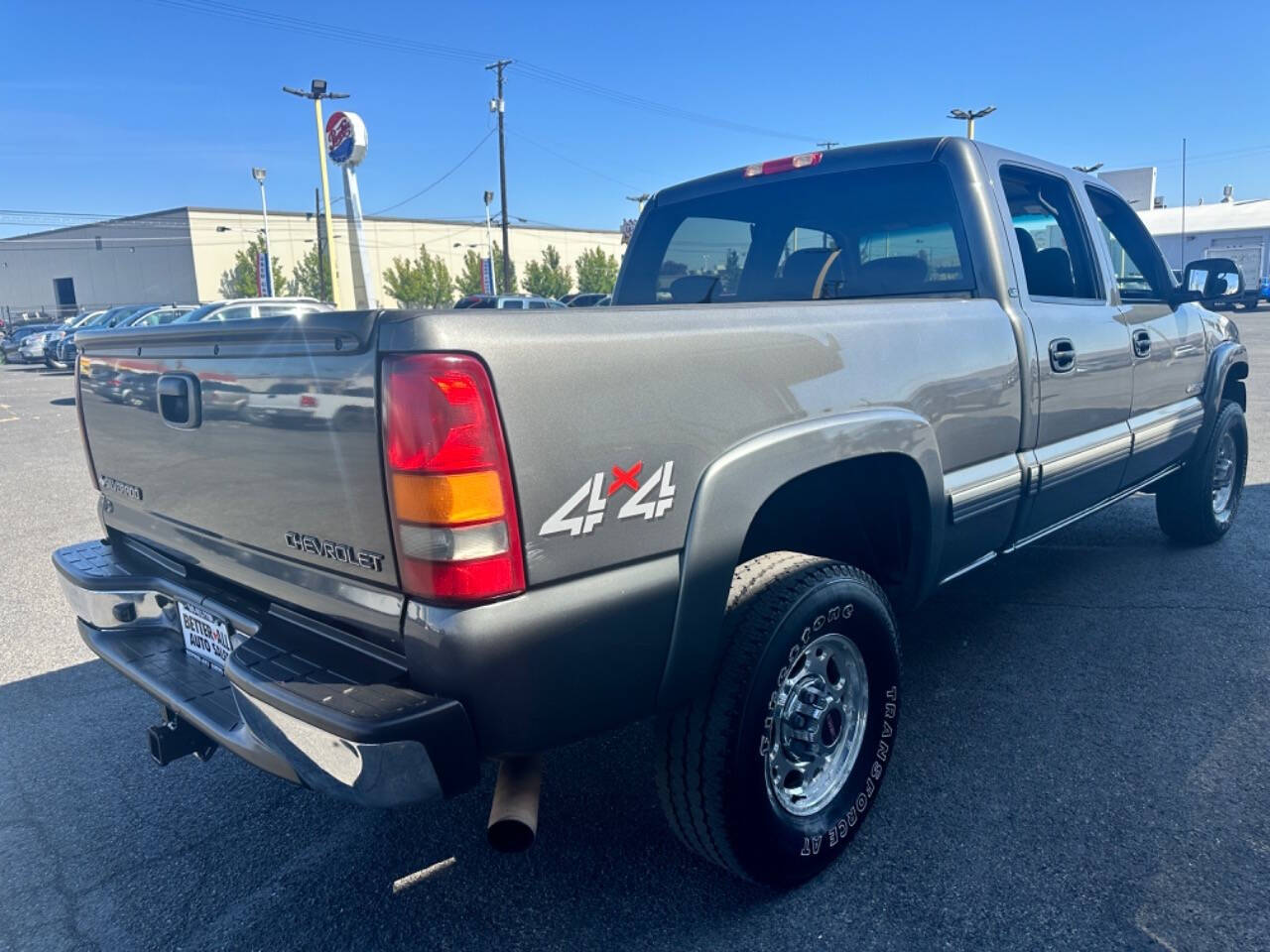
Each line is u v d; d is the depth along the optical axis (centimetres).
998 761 312
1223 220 4353
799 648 237
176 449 248
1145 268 467
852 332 259
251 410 215
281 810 304
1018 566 519
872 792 269
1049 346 340
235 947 239
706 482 215
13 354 3042
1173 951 222
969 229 331
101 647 276
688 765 228
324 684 196
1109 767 306
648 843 277
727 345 222
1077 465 363
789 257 388
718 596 220
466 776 191
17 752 348
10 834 294
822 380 247
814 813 253
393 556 188
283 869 271
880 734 271
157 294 6912
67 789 320
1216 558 521
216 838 289
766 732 233
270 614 231
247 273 5872
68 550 313
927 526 288
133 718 376
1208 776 298
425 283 6088
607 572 200
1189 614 438
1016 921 235
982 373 306
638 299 451
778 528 295
